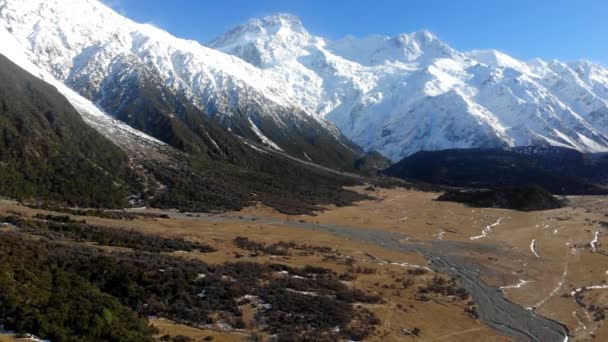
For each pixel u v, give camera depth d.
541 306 92.69
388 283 97.88
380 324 76.12
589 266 121.44
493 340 75.75
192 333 64.88
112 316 60.66
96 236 102.06
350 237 146.75
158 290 74.31
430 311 84.69
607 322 85.94
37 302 58.25
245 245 117.56
